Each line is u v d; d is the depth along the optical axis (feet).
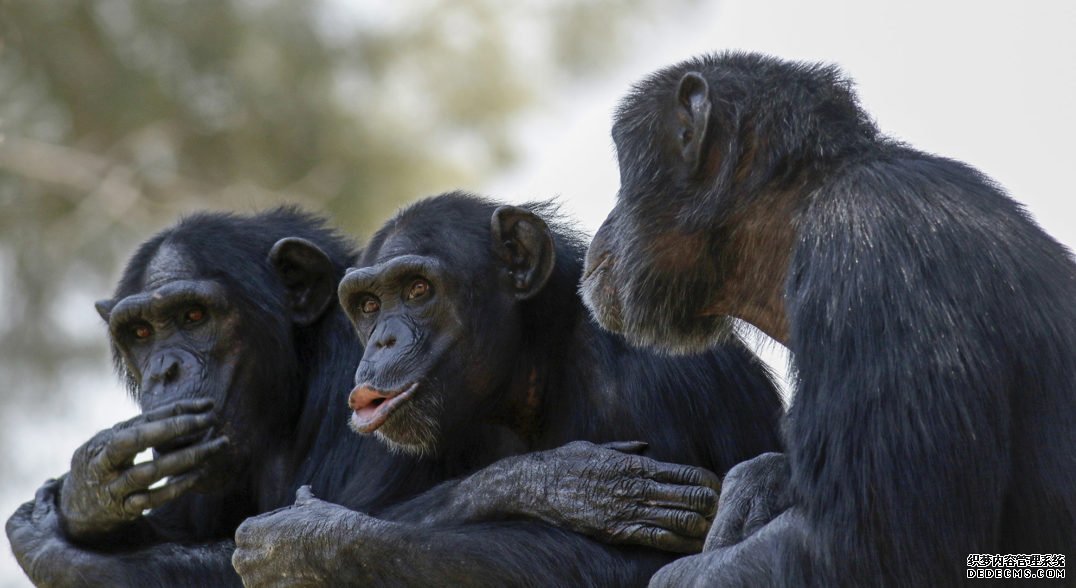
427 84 108.58
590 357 47.47
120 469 46.55
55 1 105.91
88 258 106.93
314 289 53.21
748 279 41.65
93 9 106.42
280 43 106.22
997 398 35.96
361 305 46.98
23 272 106.73
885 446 35.50
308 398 52.26
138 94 104.17
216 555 48.98
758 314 41.91
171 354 50.16
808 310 37.55
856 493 35.50
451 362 45.91
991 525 35.70
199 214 54.29
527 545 42.11
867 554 35.19
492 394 47.11
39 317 107.24
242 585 48.39
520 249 47.47
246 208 63.00
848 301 36.91
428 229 47.16
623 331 42.98
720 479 44.39
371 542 42.24
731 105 41.37
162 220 105.91
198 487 48.91
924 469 35.24
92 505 46.91
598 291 43.24
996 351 36.35
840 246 37.68
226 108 106.01
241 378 50.78
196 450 46.78
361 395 45.03
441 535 42.34
